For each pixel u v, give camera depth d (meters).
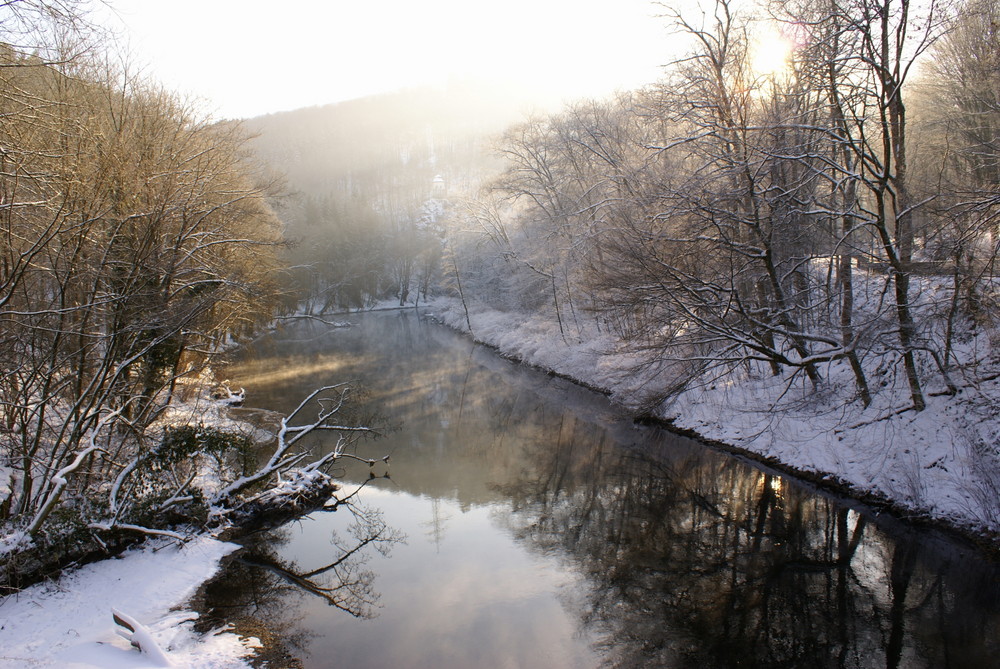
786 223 12.84
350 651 7.52
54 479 8.23
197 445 10.78
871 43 11.09
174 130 14.02
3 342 8.43
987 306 11.18
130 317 9.91
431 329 48.38
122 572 8.93
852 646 7.46
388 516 12.19
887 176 11.06
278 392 23.34
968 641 7.41
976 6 12.27
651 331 14.17
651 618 8.28
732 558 9.95
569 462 15.36
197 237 13.68
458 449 16.83
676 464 14.45
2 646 6.78
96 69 11.55
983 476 9.62
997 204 10.20
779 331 12.03
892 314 11.52
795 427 13.88
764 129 11.95
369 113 162.38
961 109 14.38
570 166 26.91
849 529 10.41
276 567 9.87
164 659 6.70
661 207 13.97
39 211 9.16
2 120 6.88
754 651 7.44
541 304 32.62
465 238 44.84
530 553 10.46
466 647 7.63
